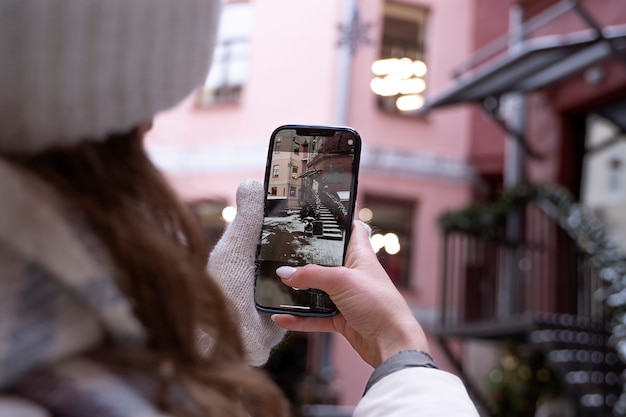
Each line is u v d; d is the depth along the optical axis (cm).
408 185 952
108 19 50
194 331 58
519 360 680
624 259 541
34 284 49
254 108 927
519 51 574
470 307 693
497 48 723
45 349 48
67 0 48
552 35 732
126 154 59
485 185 990
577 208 586
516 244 618
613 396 520
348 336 97
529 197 612
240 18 957
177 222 63
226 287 92
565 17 715
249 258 95
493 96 698
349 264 94
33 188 49
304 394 757
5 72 49
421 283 939
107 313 51
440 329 641
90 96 51
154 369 53
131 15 51
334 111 910
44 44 49
